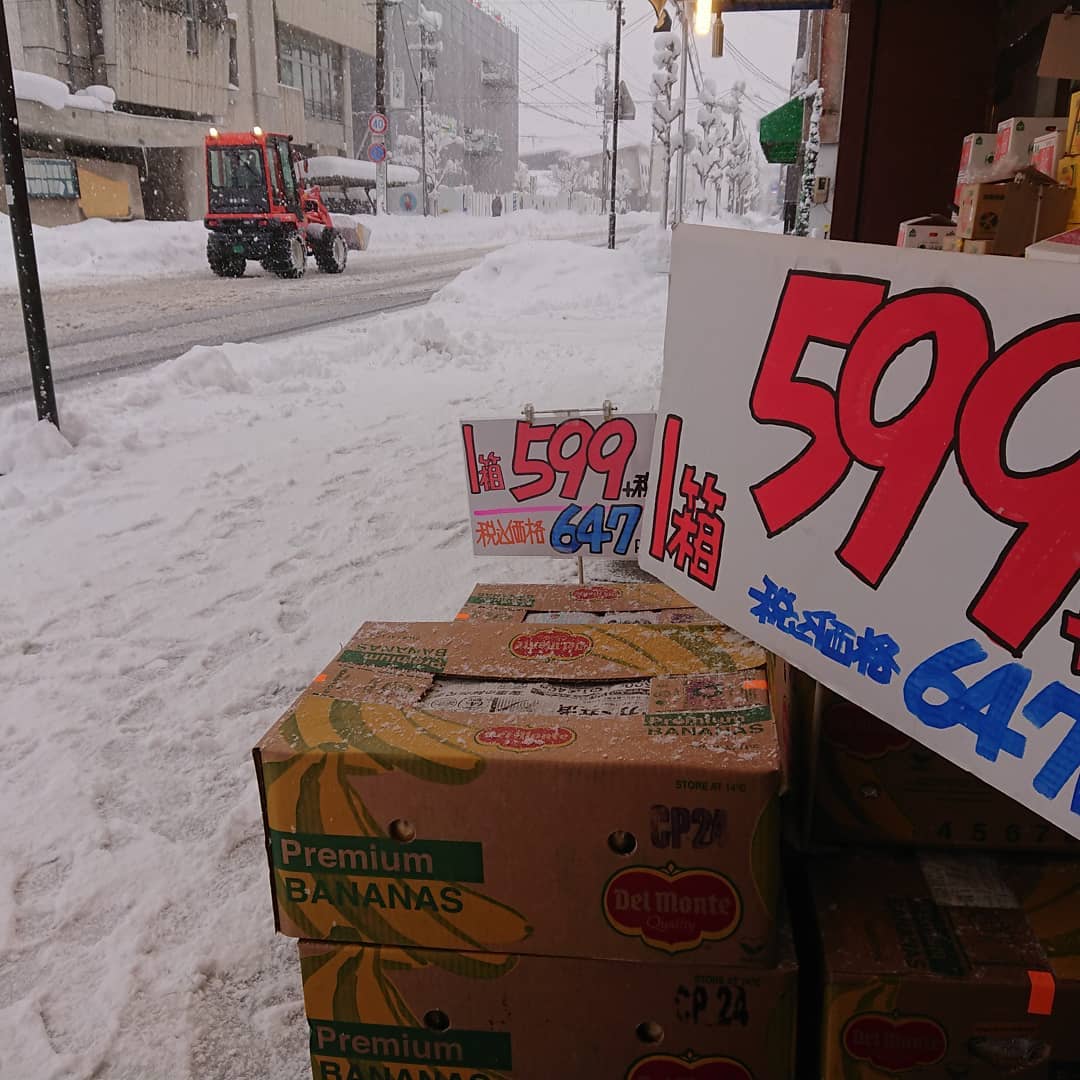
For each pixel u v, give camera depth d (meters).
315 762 1.50
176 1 32.94
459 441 6.74
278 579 4.41
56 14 28.80
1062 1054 1.38
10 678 3.54
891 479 1.21
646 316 15.08
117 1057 1.98
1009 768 1.09
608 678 1.73
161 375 8.43
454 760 1.46
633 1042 1.54
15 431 6.18
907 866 1.60
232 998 2.13
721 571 1.50
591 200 80.06
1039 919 1.48
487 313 15.43
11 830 2.69
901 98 6.39
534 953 1.52
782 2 6.36
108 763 3.00
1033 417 1.05
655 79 28.66
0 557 4.70
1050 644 1.05
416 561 4.60
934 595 1.17
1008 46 6.10
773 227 47.16
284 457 6.38
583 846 1.45
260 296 17.05
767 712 1.55
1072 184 2.95
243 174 19.70
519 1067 1.60
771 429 1.39
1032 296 1.04
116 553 4.74
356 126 50.41
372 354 10.66
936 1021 1.39
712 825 1.41
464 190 59.88
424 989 1.58
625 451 3.34
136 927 2.33
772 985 1.46
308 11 42.56
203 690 3.44
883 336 1.20
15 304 15.11
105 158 29.62
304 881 1.56
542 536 3.47
